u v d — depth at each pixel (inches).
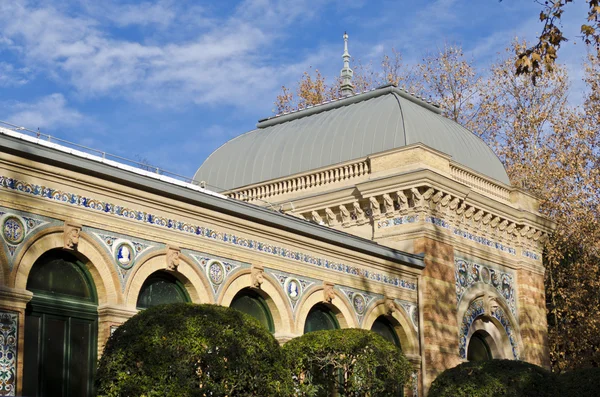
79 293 784.9
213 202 892.6
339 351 895.1
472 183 1320.1
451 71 1941.4
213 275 896.3
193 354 675.4
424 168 1188.5
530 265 1386.6
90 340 784.3
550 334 1617.9
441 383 993.5
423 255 1179.9
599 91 1641.2
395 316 1135.6
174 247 856.3
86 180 777.6
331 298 1047.0
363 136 1327.5
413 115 1337.4
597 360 1588.3
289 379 748.6
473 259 1277.1
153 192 836.0
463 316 1234.0
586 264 1585.9
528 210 1401.3
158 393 658.2
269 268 968.9
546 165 1656.0
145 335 676.1
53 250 766.5
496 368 979.3
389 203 1211.9
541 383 967.0
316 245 1030.4
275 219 971.3
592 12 762.8
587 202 1594.5
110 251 797.2
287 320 978.1
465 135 1432.1
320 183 1301.7
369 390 901.8
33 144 733.3
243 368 697.0
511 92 1824.6
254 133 1513.3
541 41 778.2
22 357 703.7
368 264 1109.7
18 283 714.8
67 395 756.6
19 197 726.5
